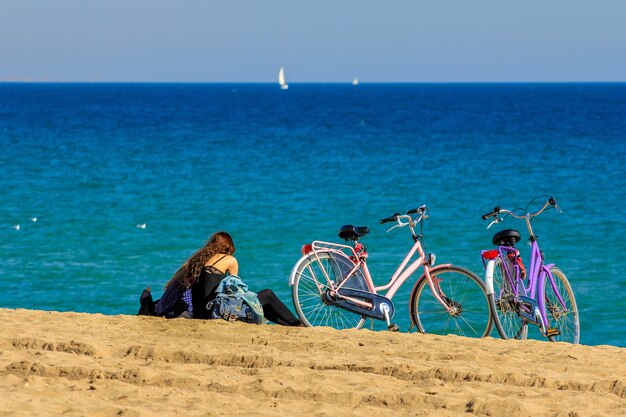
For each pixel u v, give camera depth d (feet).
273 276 96.58
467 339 42.86
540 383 32.73
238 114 600.39
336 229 127.13
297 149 279.69
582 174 202.80
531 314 46.52
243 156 251.80
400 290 88.53
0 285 90.27
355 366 34.73
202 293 46.57
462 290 47.34
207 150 274.16
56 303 84.38
